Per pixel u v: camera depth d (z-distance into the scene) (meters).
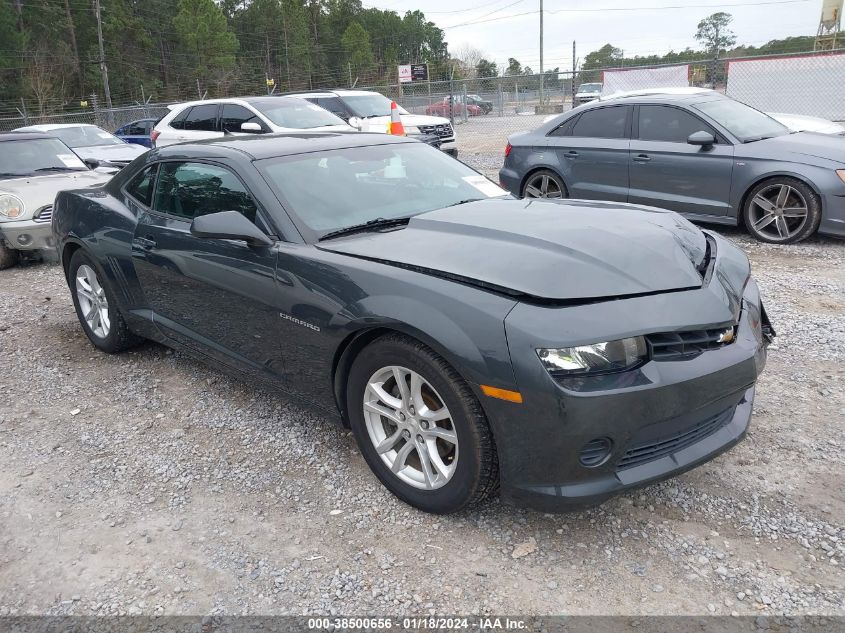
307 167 3.73
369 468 3.34
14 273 7.88
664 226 3.23
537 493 2.52
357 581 2.59
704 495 3.01
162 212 4.19
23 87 57.47
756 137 7.43
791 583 2.47
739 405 3.00
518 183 9.22
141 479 3.38
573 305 2.50
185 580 2.65
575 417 2.38
